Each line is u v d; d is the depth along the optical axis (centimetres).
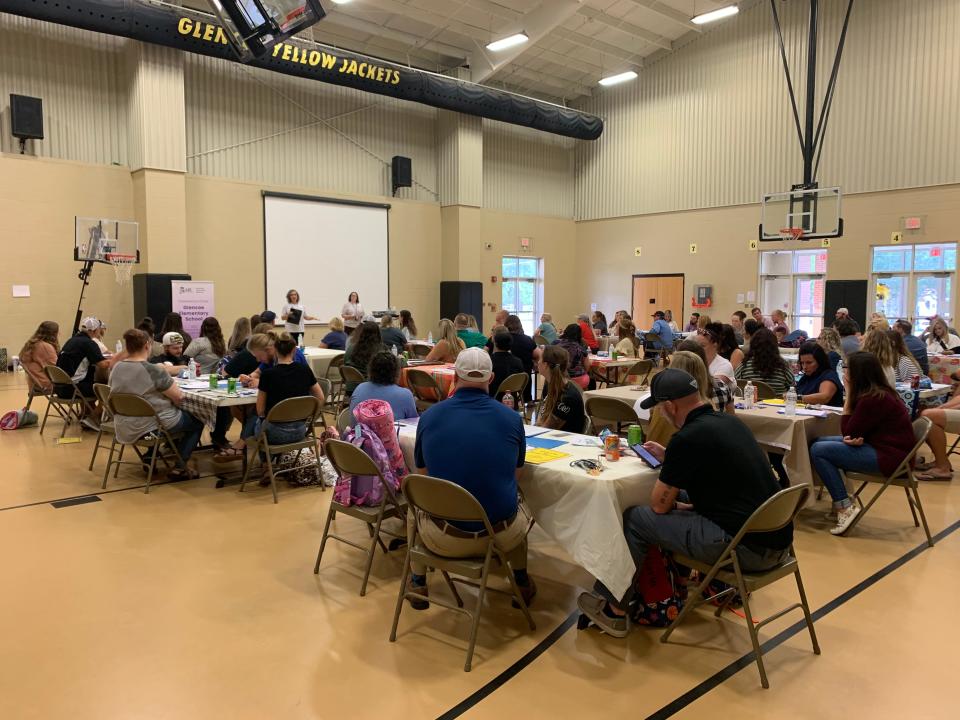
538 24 1124
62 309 973
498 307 1487
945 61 1038
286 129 1174
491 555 252
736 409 431
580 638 270
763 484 248
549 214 1573
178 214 1017
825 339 591
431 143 1388
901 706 224
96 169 982
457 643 265
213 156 1094
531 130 1530
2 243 917
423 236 1370
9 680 236
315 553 357
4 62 909
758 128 1253
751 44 1251
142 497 449
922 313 1090
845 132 1145
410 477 251
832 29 1147
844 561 351
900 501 457
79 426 665
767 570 250
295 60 1018
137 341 455
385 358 391
